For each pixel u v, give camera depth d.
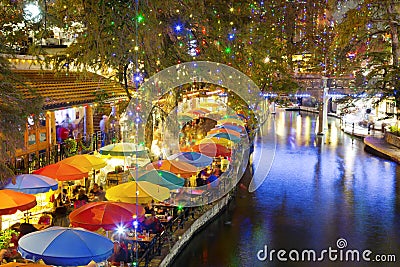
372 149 32.31
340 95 41.03
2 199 11.30
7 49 8.81
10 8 9.71
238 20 16.09
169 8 11.66
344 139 38.62
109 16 10.41
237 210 18.66
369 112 47.16
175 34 12.91
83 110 22.36
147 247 12.12
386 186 22.64
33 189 12.74
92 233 9.69
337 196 20.78
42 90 15.55
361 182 23.47
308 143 36.25
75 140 20.09
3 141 7.64
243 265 13.50
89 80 19.23
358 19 31.67
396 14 31.12
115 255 11.27
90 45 11.30
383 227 16.70
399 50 31.89
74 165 15.34
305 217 17.78
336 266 13.39
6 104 7.79
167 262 12.95
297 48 39.47
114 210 11.45
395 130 34.06
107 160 19.92
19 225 12.67
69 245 9.12
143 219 11.99
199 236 15.75
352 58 37.97
